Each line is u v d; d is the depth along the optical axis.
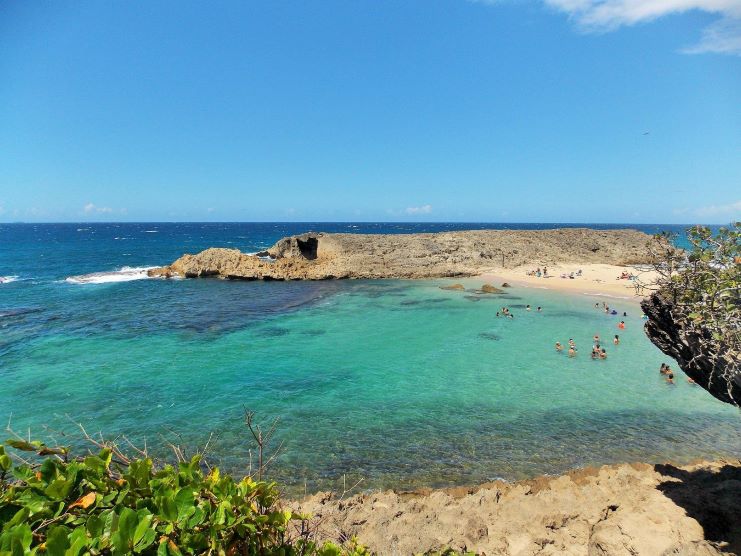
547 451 13.47
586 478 11.18
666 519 8.14
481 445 13.84
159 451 13.35
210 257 53.22
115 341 25.20
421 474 12.21
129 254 85.62
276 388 18.48
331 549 3.80
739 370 6.20
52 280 49.75
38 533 2.78
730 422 15.51
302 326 29.47
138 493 3.08
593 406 16.94
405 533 8.30
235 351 23.66
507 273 54.66
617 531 7.91
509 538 8.40
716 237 6.80
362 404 16.97
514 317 32.81
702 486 9.64
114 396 17.41
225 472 12.25
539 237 71.00
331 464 12.70
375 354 23.47
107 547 2.62
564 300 39.34
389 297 40.72
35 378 19.16
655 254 7.51
